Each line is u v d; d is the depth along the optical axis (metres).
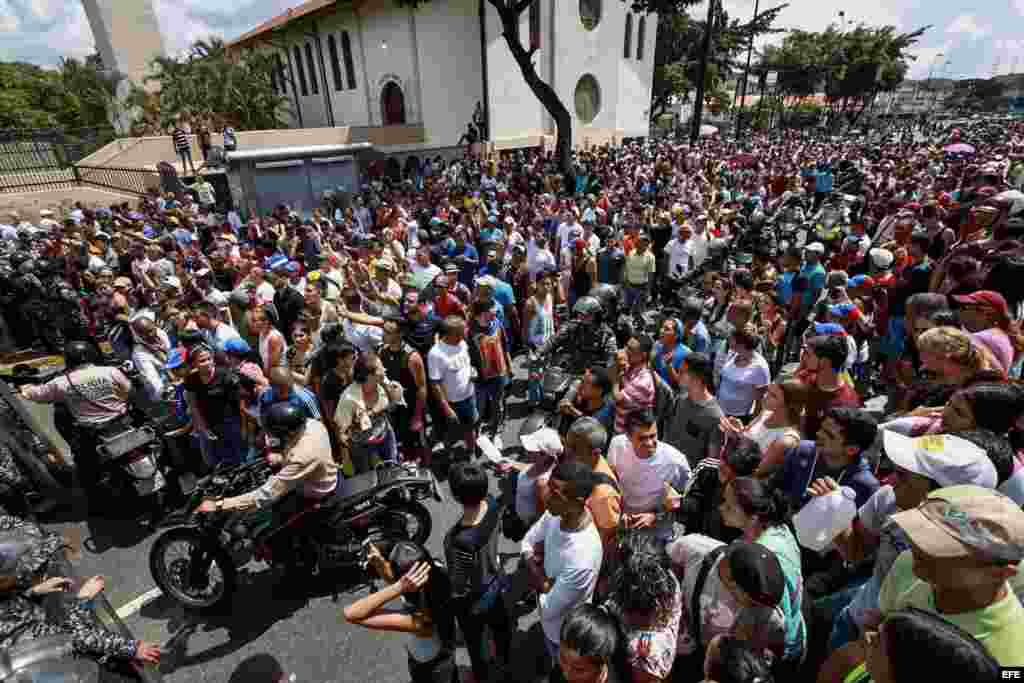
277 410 3.40
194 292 6.79
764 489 2.42
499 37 27.19
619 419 3.95
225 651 3.45
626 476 3.32
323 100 36.75
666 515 3.33
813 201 16.50
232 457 4.64
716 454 3.68
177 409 4.96
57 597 2.61
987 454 2.36
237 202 16.30
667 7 28.44
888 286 5.79
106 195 18.81
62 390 4.23
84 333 8.09
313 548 3.79
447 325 4.84
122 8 30.20
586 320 4.77
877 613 2.04
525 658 3.33
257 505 3.40
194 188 18.09
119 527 4.61
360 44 31.28
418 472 4.07
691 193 15.20
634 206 13.55
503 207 13.91
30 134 22.84
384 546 2.57
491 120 27.97
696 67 46.75
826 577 2.88
